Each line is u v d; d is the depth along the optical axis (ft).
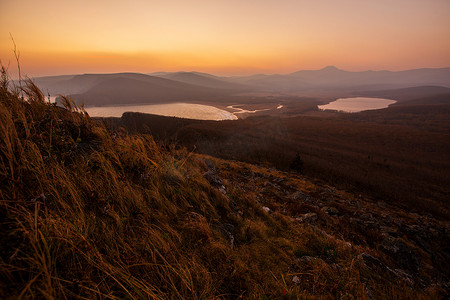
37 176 6.91
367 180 122.83
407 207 86.07
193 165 17.40
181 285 6.07
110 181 9.06
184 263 6.97
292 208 30.32
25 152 7.43
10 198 5.67
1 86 9.68
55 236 5.45
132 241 6.86
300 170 123.95
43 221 5.56
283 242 12.69
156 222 8.44
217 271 7.59
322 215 30.81
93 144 11.32
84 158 9.62
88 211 7.20
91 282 5.08
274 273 9.05
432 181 154.51
